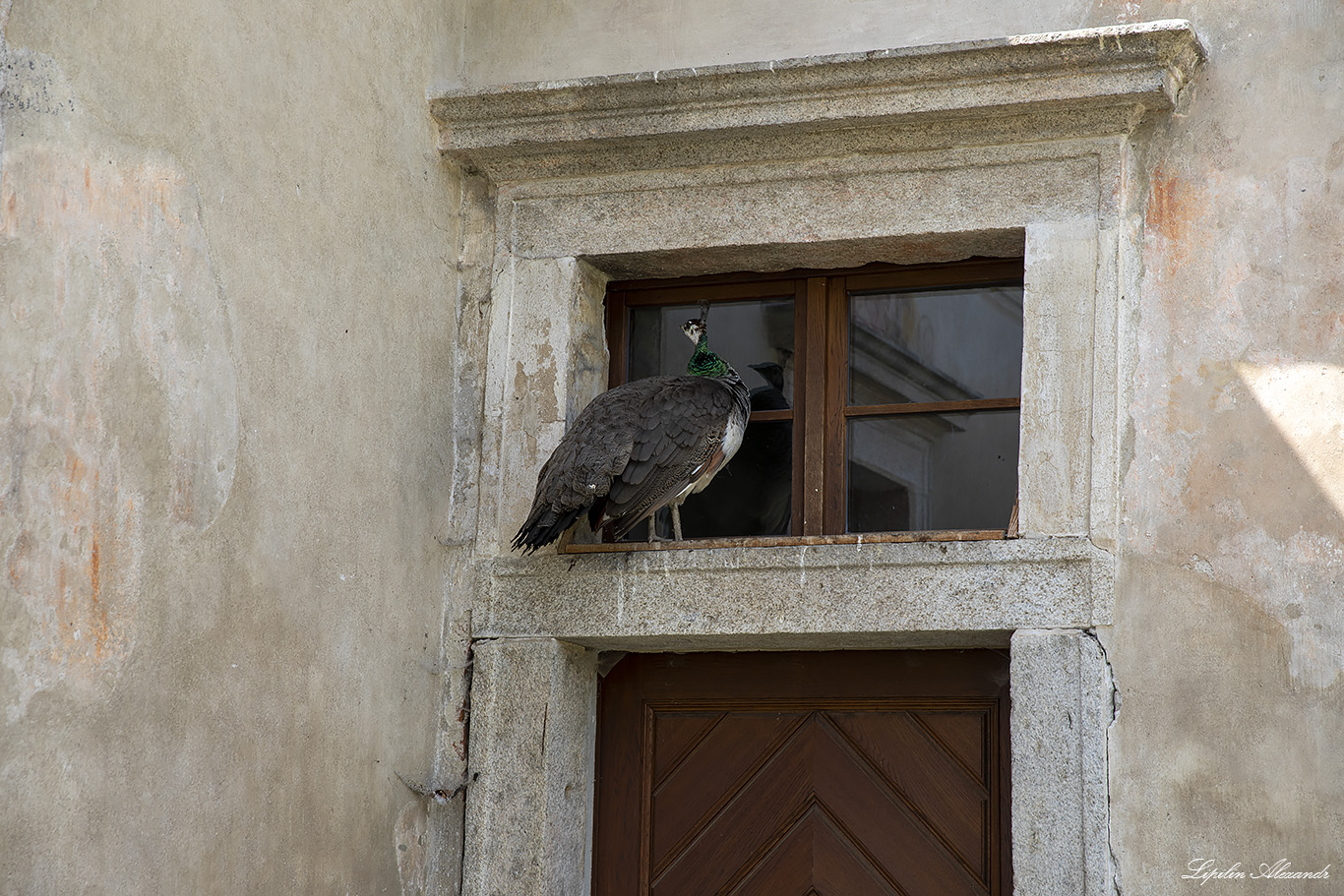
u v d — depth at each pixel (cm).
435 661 495
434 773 489
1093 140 470
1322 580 420
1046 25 483
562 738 491
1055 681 437
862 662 496
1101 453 448
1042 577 446
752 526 512
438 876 482
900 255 500
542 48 536
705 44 518
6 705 312
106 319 347
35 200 328
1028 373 461
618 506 450
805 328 517
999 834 470
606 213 517
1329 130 446
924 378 503
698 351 495
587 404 507
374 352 466
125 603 348
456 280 526
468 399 518
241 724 388
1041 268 466
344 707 438
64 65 340
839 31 505
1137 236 462
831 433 505
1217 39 465
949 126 481
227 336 392
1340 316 434
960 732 482
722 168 509
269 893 396
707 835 500
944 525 490
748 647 495
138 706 350
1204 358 446
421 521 489
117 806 342
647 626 480
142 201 362
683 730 511
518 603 495
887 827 482
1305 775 410
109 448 346
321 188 441
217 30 396
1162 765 424
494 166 526
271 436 408
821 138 495
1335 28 452
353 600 446
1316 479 427
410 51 504
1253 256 447
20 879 313
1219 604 429
